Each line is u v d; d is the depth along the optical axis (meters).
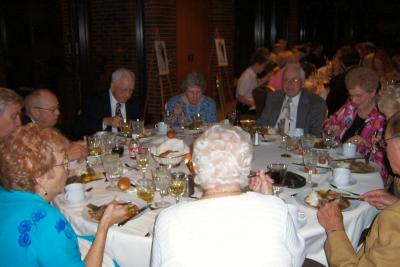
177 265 1.05
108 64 7.26
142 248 1.56
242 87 5.89
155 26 6.78
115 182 2.12
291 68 3.46
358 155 2.61
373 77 2.82
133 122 3.14
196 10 8.17
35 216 1.18
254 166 2.39
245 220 1.09
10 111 2.34
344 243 1.53
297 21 11.38
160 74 6.40
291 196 1.93
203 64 8.66
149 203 1.86
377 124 2.75
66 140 1.35
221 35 8.65
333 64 6.91
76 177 2.14
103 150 2.59
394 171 1.51
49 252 1.17
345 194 1.96
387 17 13.10
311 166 2.15
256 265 1.03
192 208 1.12
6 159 1.19
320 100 3.52
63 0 7.26
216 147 1.16
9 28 7.80
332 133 2.78
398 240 1.25
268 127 3.35
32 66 7.82
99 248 1.44
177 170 2.28
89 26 6.80
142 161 2.29
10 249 1.15
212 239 1.06
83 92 6.88
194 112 3.77
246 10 9.51
